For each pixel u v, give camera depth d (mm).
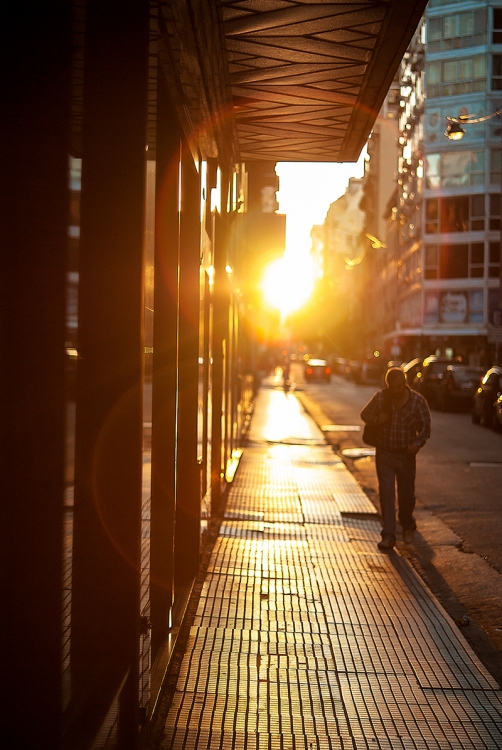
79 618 3061
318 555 8141
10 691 2473
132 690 3322
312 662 5090
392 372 8641
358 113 8430
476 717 4336
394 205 67250
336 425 25750
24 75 2432
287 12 5754
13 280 2432
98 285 3135
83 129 3053
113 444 3176
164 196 4438
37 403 2463
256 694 4539
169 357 4562
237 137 9477
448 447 18828
